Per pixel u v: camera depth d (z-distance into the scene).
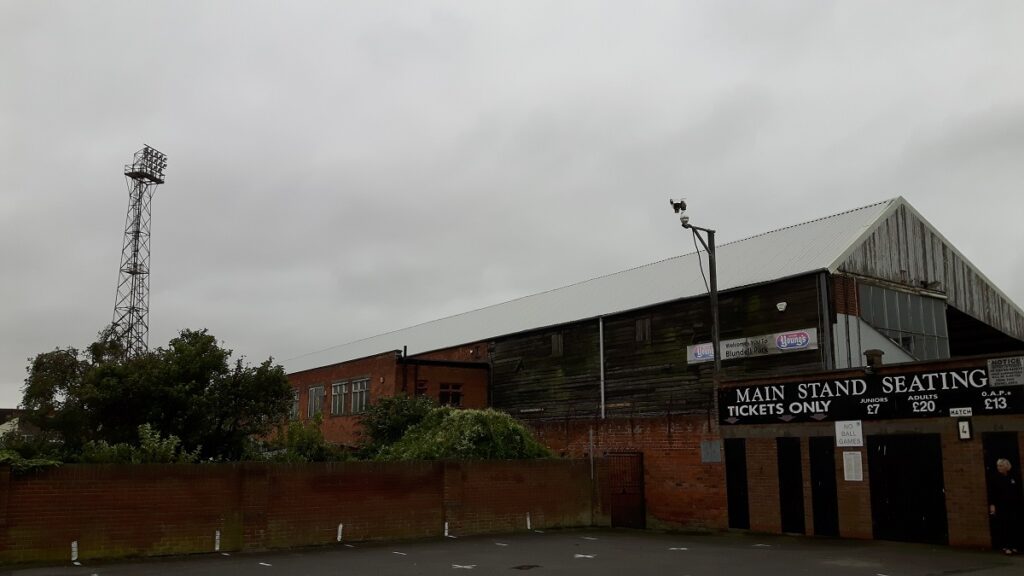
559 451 31.47
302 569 15.35
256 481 18.64
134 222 53.50
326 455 24.62
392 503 20.97
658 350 30.66
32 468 15.83
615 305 33.78
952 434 18.83
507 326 41.19
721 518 23.95
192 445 22.38
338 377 45.44
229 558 17.08
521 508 23.64
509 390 38.78
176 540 17.34
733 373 27.39
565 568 15.48
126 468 16.94
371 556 17.48
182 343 23.75
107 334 40.53
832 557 16.97
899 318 27.28
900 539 19.53
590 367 33.91
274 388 24.02
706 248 25.28
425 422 27.16
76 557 16.08
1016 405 17.77
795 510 21.94
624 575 14.50
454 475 22.28
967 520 18.34
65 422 22.75
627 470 27.52
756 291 27.14
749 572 14.77
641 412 30.91
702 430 25.08
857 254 26.45
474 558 17.12
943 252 30.25
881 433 20.25
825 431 21.52
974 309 30.98
